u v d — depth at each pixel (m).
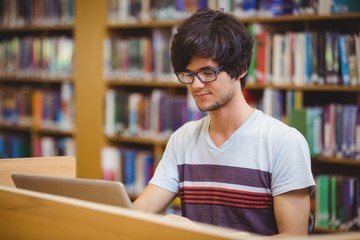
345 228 3.77
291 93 3.96
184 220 1.76
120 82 5.12
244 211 2.08
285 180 1.99
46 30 5.86
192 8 4.48
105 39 5.13
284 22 4.28
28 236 1.55
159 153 4.80
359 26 4.05
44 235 1.49
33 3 5.77
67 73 5.54
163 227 1.24
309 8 3.91
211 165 2.15
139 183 4.93
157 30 4.78
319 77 3.85
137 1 4.88
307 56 3.89
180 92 4.96
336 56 3.78
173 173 2.28
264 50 4.09
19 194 1.57
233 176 2.10
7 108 6.14
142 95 4.93
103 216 1.35
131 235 1.30
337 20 4.14
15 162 2.28
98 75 5.19
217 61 1.97
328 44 3.80
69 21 5.45
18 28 5.95
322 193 3.83
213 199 2.14
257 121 2.10
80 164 5.37
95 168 5.25
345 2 3.78
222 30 1.98
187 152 2.23
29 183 1.88
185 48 1.97
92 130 5.27
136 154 4.95
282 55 4.01
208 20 2.00
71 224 1.42
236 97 2.09
